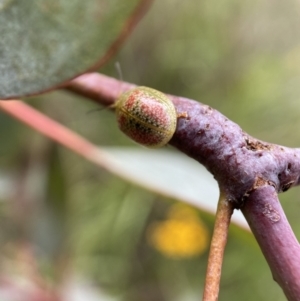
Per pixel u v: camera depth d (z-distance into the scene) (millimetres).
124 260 528
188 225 467
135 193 544
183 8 573
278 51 630
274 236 107
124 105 118
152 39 569
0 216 283
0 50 113
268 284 533
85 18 108
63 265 279
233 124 116
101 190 541
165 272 531
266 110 584
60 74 111
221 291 538
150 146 119
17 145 275
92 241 517
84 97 151
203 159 115
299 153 116
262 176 112
